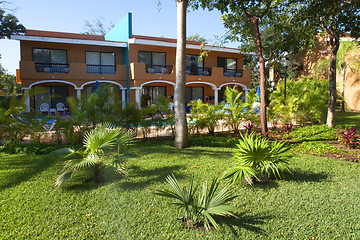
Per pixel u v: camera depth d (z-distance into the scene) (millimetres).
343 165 6559
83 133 9562
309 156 7523
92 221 3914
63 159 7051
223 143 9273
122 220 3932
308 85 16203
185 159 7184
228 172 5020
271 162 5262
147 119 10500
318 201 4453
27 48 19375
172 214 4086
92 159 4945
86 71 20578
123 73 21578
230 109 11758
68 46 20641
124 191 4953
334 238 3455
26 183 5473
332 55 12445
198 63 24156
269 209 4180
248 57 32125
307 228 3668
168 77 21625
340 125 12953
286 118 13227
